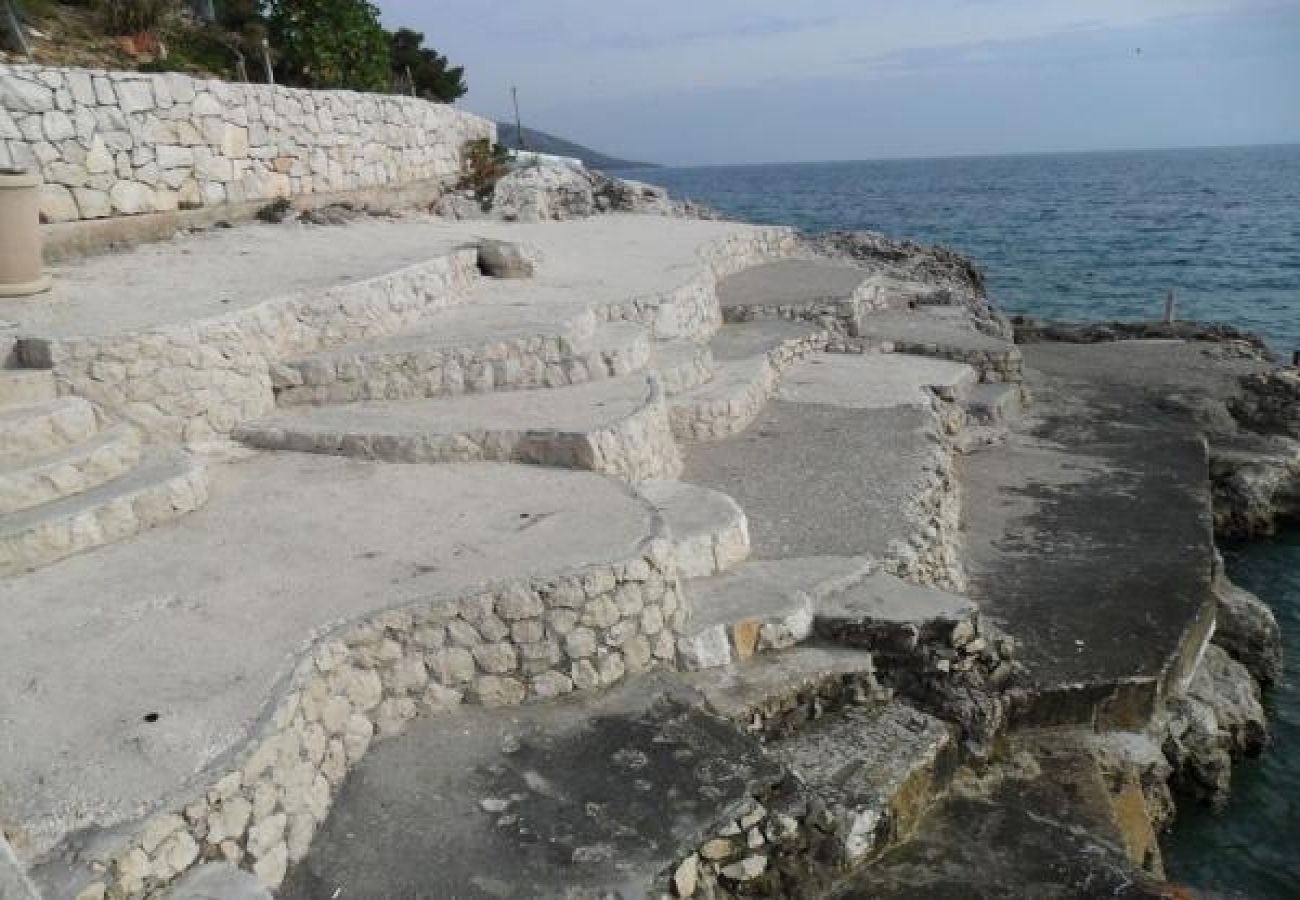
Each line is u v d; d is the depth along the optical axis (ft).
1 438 23.03
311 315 32.32
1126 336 69.67
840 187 469.16
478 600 20.26
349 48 61.00
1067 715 26.73
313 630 18.94
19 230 29.94
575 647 21.06
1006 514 38.55
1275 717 33.73
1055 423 50.31
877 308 59.06
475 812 17.74
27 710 16.58
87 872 13.38
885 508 31.30
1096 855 21.20
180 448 26.66
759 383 41.16
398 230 48.88
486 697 20.57
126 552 22.44
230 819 15.30
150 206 38.93
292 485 26.30
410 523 23.85
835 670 23.57
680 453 35.99
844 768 21.63
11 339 25.96
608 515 24.08
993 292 117.50
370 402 31.42
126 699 16.89
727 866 17.75
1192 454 45.34
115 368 26.43
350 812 17.75
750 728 21.91
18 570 21.33
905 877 20.39
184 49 52.75
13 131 33.63
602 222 65.67
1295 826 28.84
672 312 43.09
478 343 32.53
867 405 41.42
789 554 28.35
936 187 433.89
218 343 28.78
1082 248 163.84
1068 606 31.07
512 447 27.89
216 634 18.89
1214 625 33.78
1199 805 29.09
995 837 21.77
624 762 19.12
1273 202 275.39
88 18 50.08
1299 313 103.24
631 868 16.49
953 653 24.58
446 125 62.18
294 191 46.85
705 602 24.66
